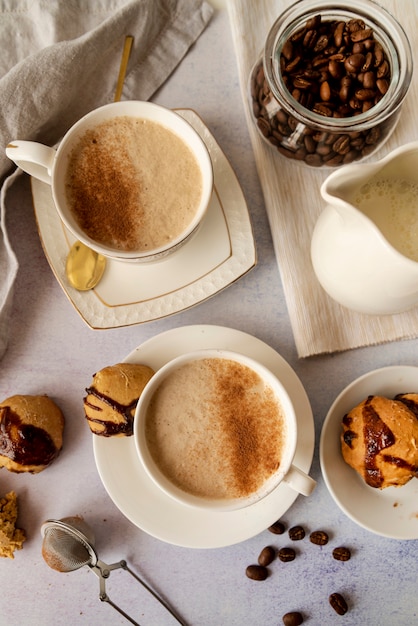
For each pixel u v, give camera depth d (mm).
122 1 602
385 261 484
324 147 557
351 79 543
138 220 535
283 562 606
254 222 610
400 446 551
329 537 604
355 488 583
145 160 535
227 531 566
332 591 605
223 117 612
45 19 598
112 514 607
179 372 554
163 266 579
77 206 534
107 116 531
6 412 581
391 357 604
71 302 575
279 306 607
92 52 583
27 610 609
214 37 613
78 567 583
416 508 583
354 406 583
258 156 594
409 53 531
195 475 551
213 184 564
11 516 598
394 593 603
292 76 545
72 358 609
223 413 554
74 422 608
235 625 607
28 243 610
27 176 610
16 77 571
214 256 581
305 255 591
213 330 569
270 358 567
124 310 577
